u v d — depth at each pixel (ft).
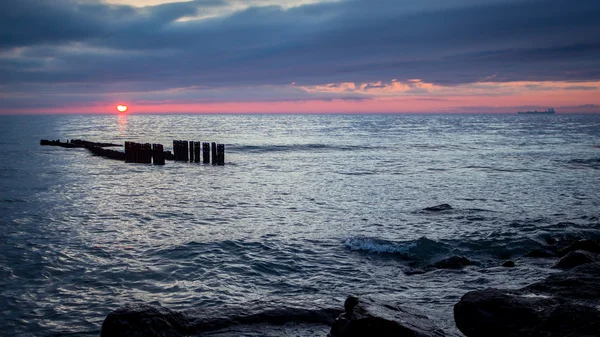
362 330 18.31
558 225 46.32
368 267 34.81
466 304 19.84
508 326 18.40
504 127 371.76
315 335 21.84
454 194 68.59
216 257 36.91
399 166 107.04
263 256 37.29
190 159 113.09
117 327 19.77
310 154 139.03
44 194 67.05
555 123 494.59
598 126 398.83
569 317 17.56
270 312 23.36
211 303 27.71
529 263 34.60
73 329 24.26
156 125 409.08
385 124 447.42
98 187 74.02
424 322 19.74
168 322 20.76
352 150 152.97
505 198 65.21
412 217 51.90
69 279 31.73
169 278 32.12
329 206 59.36
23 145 161.68
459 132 283.38
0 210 55.31
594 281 20.22
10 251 38.09
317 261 36.22
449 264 34.14
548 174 91.91
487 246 39.27
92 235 43.75
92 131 287.48
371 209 57.21
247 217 52.60
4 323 24.90
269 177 87.97
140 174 91.04
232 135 245.04
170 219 51.29
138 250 38.73
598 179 84.48
